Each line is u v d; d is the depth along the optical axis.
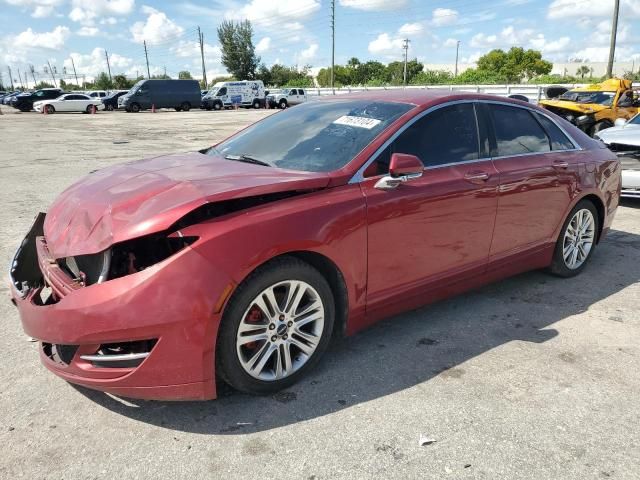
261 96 48.00
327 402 2.82
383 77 83.00
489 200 3.69
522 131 4.15
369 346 3.44
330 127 3.53
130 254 2.49
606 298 4.29
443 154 3.53
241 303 2.58
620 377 3.10
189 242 2.46
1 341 3.43
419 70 81.19
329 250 2.86
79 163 11.67
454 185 3.46
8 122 26.91
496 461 2.39
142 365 2.44
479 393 2.92
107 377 2.47
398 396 2.88
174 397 2.53
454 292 3.74
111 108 44.44
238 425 2.62
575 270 4.74
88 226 2.66
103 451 2.43
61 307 2.44
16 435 2.52
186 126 24.06
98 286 2.42
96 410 2.72
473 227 3.64
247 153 3.62
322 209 2.84
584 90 16.34
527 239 4.13
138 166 3.40
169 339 2.43
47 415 2.68
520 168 3.93
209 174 3.00
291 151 3.41
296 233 2.71
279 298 2.80
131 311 2.36
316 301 2.91
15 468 2.31
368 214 3.02
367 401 2.83
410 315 3.93
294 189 2.81
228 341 2.58
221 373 2.67
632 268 5.04
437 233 3.42
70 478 2.26
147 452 2.42
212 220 2.54
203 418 2.67
